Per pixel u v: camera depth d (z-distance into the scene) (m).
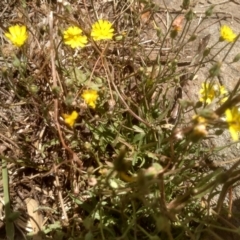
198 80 0.35
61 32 0.30
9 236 0.30
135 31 0.36
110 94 0.32
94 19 0.39
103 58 0.33
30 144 0.33
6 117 0.34
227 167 0.31
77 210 0.31
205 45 0.36
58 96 0.30
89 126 0.32
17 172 0.32
